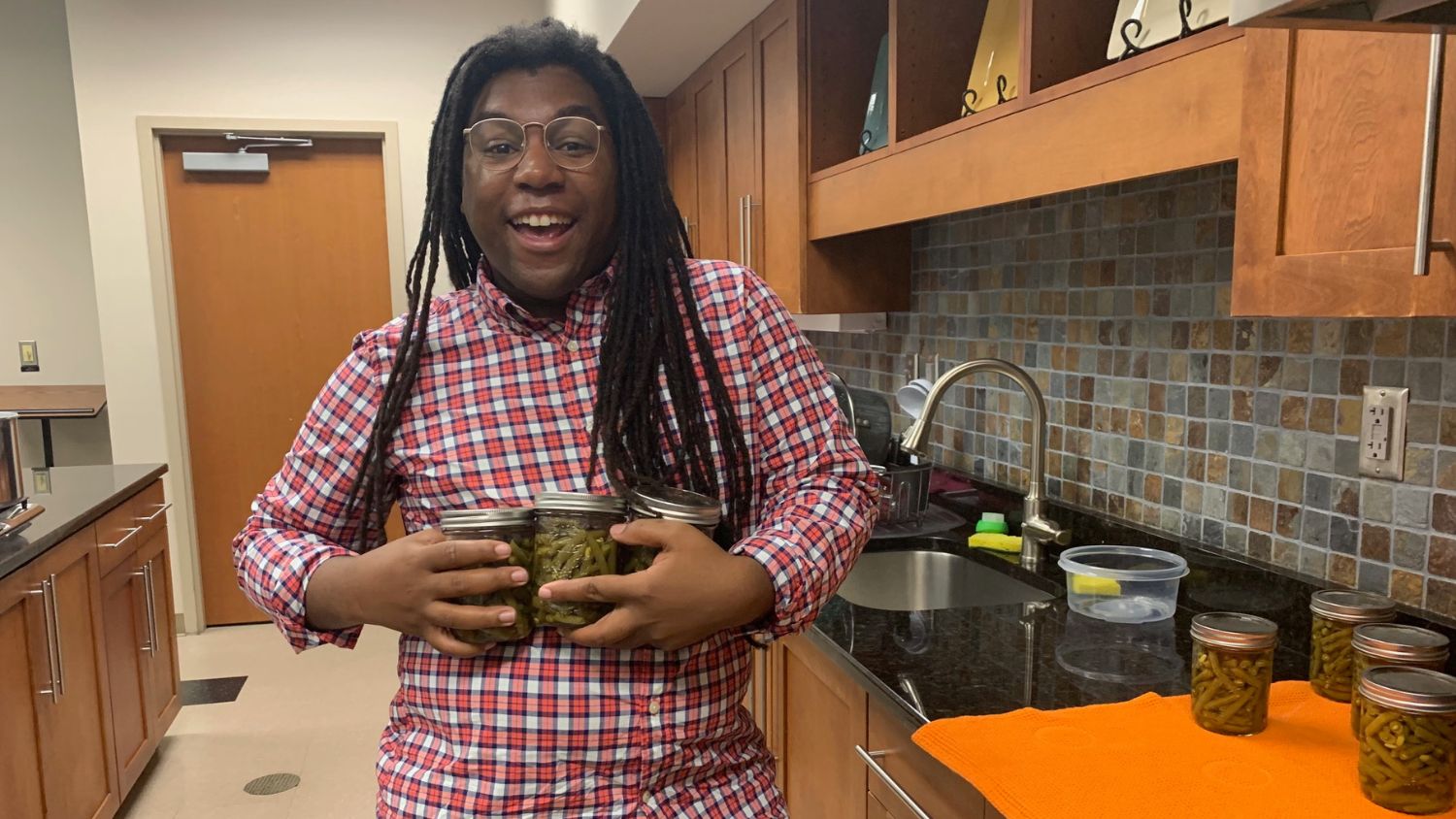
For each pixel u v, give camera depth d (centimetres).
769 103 251
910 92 183
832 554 77
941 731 100
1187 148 107
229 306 396
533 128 76
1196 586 148
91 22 368
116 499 243
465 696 75
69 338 429
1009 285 212
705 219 319
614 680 75
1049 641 131
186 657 363
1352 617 106
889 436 223
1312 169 92
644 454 79
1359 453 130
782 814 87
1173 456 166
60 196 423
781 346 85
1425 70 80
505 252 78
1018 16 160
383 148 398
